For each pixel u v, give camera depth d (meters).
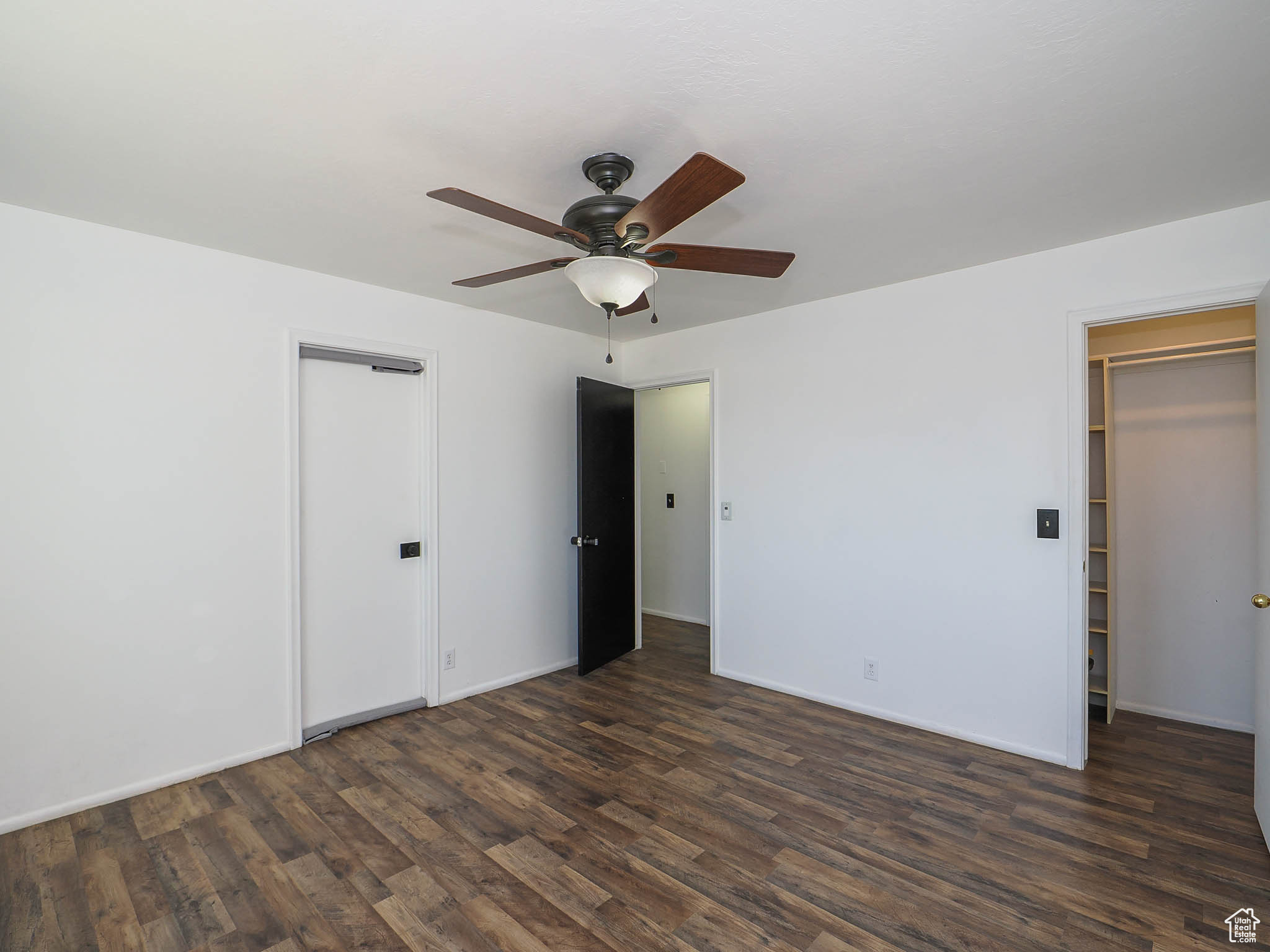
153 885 2.04
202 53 1.47
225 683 2.85
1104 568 3.54
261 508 2.96
